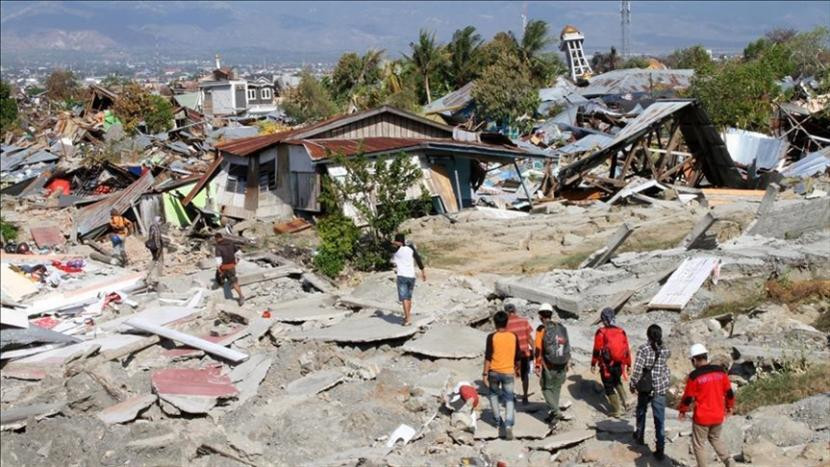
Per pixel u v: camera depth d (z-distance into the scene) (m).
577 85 79.19
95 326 20.00
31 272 24.06
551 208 31.55
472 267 24.31
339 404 14.83
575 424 13.52
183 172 41.50
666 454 12.21
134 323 18.77
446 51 83.75
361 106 72.38
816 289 18.41
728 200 31.28
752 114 48.06
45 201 43.28
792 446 11.76
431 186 32.59
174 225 35.19
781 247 20.45
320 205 31.14
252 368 16.48
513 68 65.12
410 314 18.28
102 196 41.69
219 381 15.93
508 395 12.99
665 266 19.67
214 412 14.83
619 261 20.42
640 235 25.72
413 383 15.28
